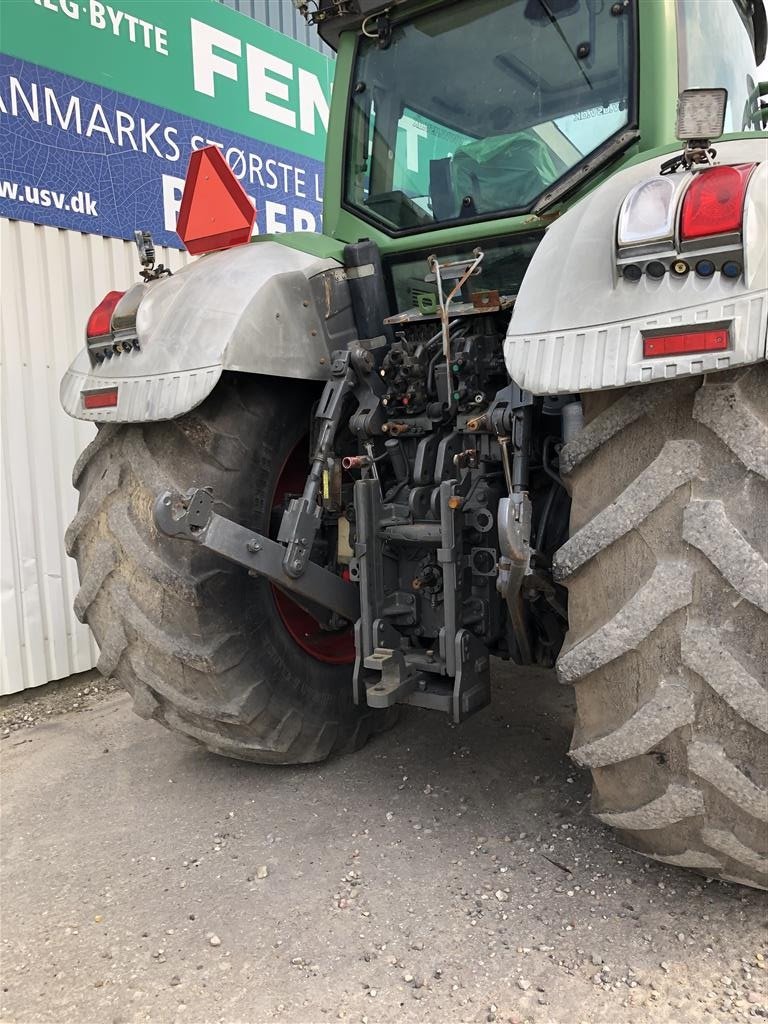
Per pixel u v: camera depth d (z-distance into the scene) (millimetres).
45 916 1970
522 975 1679
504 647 2350
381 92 2717
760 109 2982
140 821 2414
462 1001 1619
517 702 3188
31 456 3662
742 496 1482
